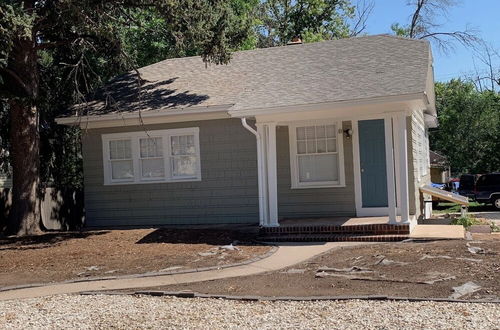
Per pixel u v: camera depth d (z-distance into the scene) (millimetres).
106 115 16203
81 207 20656
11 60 14906
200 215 16141
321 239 12617
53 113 19703
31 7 14211
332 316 6477
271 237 13023
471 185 26609
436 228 13469
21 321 6863
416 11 38125
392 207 12586
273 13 38625
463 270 8531
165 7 14258
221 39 14945
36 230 15695
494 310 6457
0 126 18969
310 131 15375
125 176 16969
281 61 17344
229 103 15039
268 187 13586
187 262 10547
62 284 9211
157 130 16516
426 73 13406
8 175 24281
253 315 6707
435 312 6438
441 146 41469
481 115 40156
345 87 13453
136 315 6938
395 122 14297
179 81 17891
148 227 16125
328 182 15219
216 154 16000
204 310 7070
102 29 14094
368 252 10555
